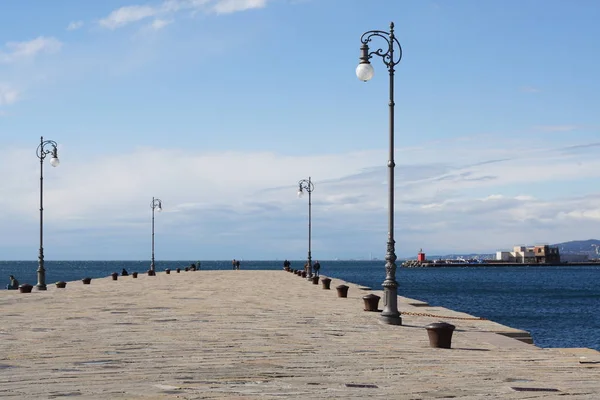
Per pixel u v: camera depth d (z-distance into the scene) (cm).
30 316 2245
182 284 5209
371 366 1232
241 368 1168
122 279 6425
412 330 1947
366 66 2064
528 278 16038
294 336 1703
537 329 4344
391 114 2119
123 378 1048
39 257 4284
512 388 1014
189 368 1158
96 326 1895
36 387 961
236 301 3123
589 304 6694
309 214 6131
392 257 2136
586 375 1176
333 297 3569
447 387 1018
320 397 909
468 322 2309
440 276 18000
